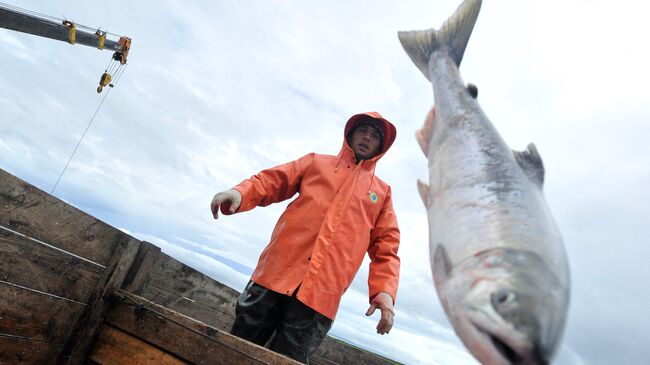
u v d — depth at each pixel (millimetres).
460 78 1821
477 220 1141
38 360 2236
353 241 2449
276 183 2650
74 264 2344
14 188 2043
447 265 1075
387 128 2820
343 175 2646
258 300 2328
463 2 2121
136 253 2674
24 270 2117
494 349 879
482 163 1345
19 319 2119
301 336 2221
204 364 1985
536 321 852
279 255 2398
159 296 2936
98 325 2357
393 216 2732
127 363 2188
